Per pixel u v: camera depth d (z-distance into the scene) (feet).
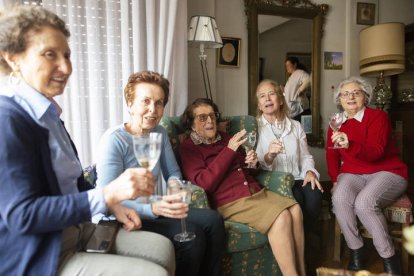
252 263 5.21
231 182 5.69
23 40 2.94
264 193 5.79
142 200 4.29
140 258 3.33
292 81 10.00
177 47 7.84
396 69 9.82
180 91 7.93
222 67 9.36
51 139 3.16
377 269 6.29
